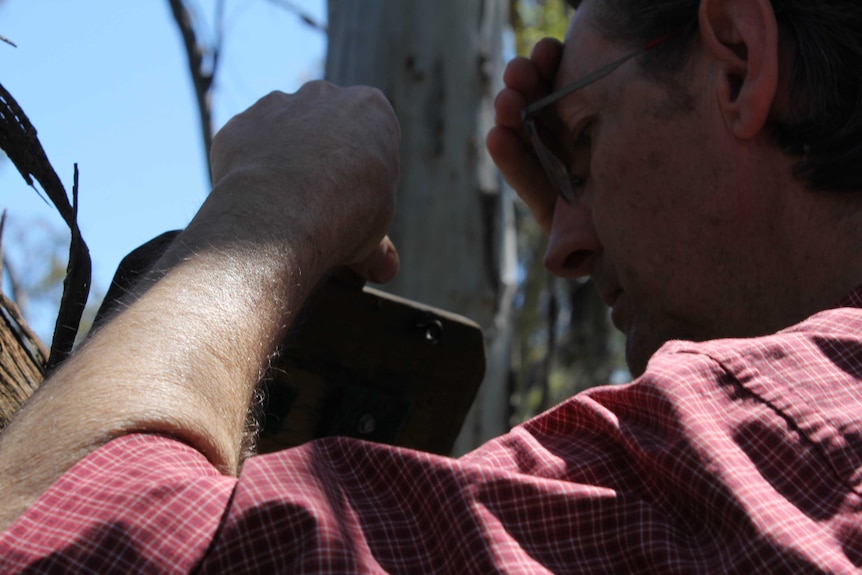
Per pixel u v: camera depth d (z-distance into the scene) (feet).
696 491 2.23
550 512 2.23
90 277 3.03
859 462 2.29
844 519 2.18
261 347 2.75
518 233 23.53
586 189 4.18
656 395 2.41
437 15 11.07
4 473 2.27
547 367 21.18
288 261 3.00
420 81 10.94
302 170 3.35
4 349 3.37
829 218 3.26
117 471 2.22
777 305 3.40
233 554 2.09
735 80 3.44
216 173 3.59
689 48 3.58
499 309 10.98
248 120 3.71
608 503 2.25
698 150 3.51
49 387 2.48
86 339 2.68
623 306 4.06
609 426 2.44
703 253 3.51
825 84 3.26
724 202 3.44
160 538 2.10
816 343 2.61
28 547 2.09
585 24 4.05
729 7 3.42
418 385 4.03
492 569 2.10
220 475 2.34
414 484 2.28
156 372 2.44
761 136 3.37
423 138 10.88
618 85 3.78
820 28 3.30
